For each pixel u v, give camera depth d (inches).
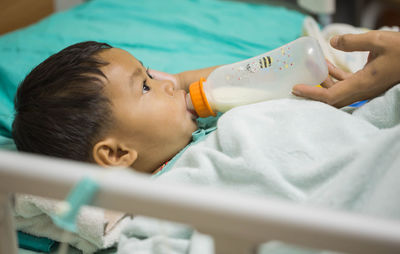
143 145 32.3
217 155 28.6
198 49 51.8
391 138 23.5
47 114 30.2
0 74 45.7
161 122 32.5
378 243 14.2
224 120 30.9
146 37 54.2
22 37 54.6
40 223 31.0
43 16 77.2
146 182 16.3
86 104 29.8
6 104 43.5
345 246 14.6
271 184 26.0
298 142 27.3
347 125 27.6
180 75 41.8
